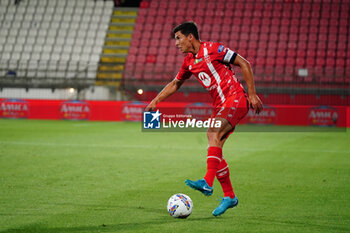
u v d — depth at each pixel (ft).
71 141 154.20
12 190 76.07
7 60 297.12
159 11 327.06
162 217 59.62
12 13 325.83
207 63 58.54
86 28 317.42
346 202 69.72
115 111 253.24
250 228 54.70
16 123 227.20
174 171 98.32
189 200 59.47
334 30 301.43
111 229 53.52
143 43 306.76
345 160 117.29
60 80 272.72
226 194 60.18
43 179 86.53
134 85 259.60
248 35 306.14
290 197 73.31
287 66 286.25
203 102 253.44
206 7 325.83
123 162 110.42
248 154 128.06
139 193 75.00
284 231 53.57
